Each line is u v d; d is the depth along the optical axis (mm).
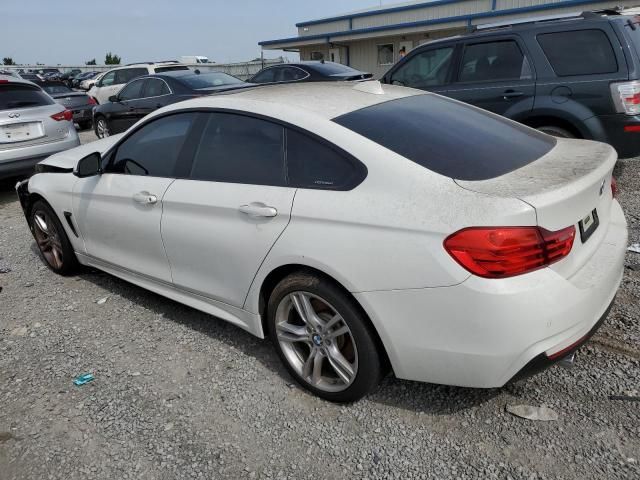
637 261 4074
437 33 23156
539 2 20453
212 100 3225
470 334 2178
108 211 3756
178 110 3387
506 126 3148
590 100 5375
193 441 2553
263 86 3541
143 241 3535
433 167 2398
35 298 4242
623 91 5199
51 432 2670
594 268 2400
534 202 2104
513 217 2070
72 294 4277
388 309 2338
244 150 2953
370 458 2379
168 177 3350
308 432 2564
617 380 2742
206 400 2844
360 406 2719
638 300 3492
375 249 2326
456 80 6262
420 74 6680
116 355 3326
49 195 4332
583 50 5430
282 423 2639
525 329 2113
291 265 2682
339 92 3150
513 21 6105
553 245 2154
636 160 7156
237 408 2768
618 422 2459
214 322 3674
